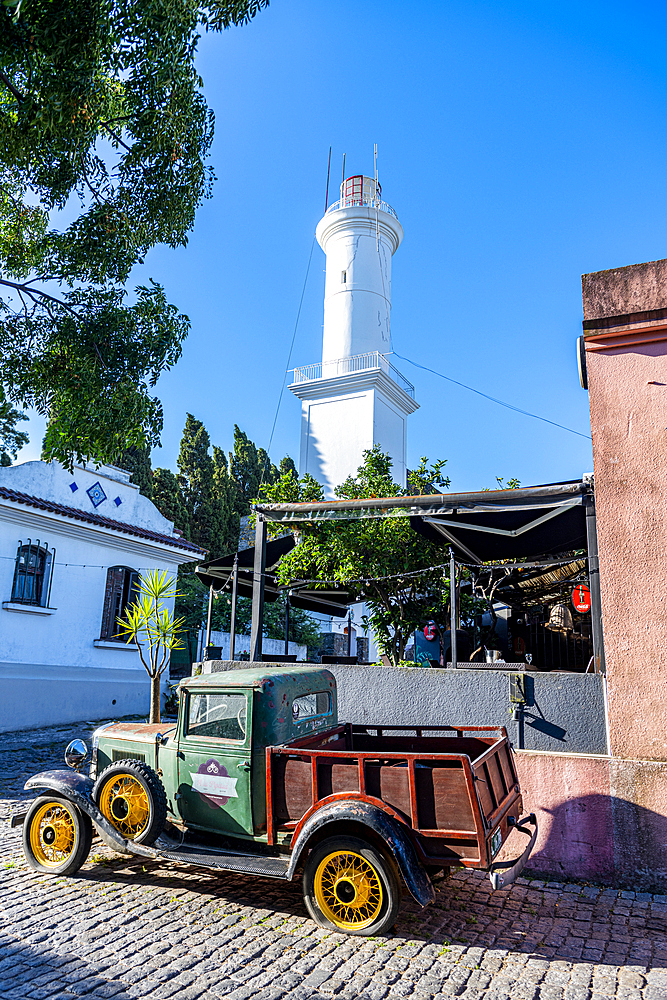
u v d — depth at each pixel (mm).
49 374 9359
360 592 11180
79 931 4465
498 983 3824
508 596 12414
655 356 6168
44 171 8773
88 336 9422
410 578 10055
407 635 10898
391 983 3803
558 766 5965
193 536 30531
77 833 5457
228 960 4070
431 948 4262
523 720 6285
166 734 5605
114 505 17500
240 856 4883
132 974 3885
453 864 4160
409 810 4316
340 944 4305
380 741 5891
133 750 5742
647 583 5883
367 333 33125
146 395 9820
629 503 6051
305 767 4719
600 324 6344
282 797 4773
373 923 4406
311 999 3623
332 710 5957
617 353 6312
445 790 4230
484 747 5445
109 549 16891
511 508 6855
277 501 11227
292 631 24906
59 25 7008
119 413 9445
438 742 5645
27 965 3984
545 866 5820
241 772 4949
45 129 8031
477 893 5324
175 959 4078
